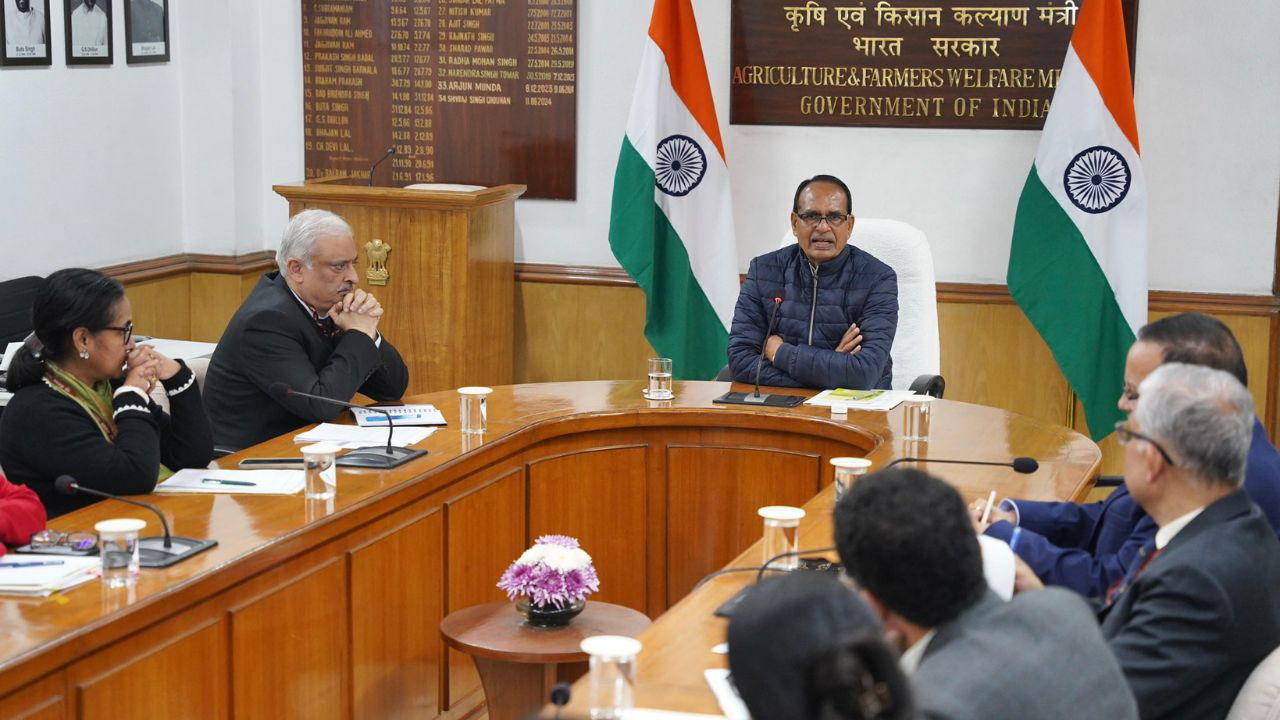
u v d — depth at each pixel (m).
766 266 4.60
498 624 3.22
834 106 5.81
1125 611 2.22
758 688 1.26
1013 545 2.65
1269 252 5.46
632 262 5.68
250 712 2.77
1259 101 5.39
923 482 1.75
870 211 5.85
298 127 6.42
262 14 6.38
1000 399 5.76
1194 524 2.20
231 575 2.65
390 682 3.28
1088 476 3.33
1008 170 5.68
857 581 1.74
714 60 5.90
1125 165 5.23
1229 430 2.17
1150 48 5.45
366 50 6.28
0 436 3.05
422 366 5.68
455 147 6.25
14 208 5.39
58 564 2.54
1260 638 2.15
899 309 4.99
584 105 6.09
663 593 4.10
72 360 3.07
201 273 6.36
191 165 6.31
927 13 5.66
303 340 3.91
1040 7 5.56
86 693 2.33
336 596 3.05
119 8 5.88
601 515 4.01
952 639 1.70
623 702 1.88
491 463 3.66
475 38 6.14
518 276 6.21
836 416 3.92
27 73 5.41
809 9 5.77
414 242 5.61
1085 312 5.31
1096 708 1.68
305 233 3.89
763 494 4.00
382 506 3.15
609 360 6.20
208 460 3.36
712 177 5.70
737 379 4.46
